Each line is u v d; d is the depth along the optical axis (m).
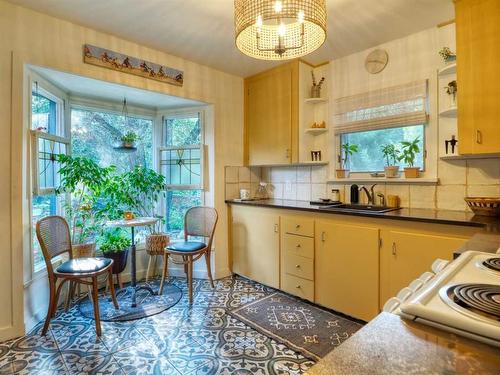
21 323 2.04
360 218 2.19
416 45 2.38
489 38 1.77
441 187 2.29
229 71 3.24
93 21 2.23
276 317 2.33
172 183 3.42
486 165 2.10
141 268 3.27
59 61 2.20
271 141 3.14
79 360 1.78
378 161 2.69
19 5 2.02
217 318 2.32
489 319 0.57
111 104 3.16
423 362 0.49
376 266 2.10
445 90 2.25
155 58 2.72
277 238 2.79
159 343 1.97
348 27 2.27
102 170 2.75
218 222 3.24
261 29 1.88
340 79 2.86
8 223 2.00
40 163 2.34
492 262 0.92
